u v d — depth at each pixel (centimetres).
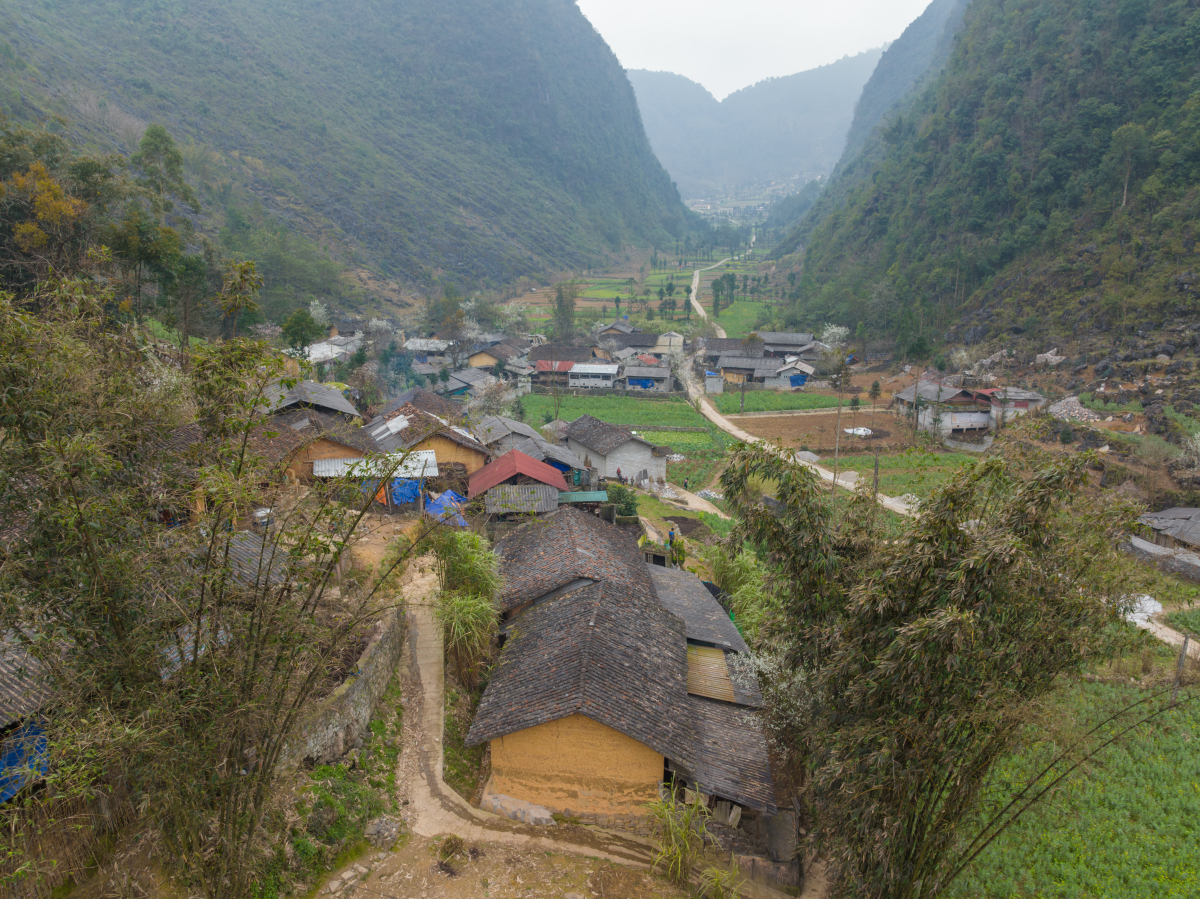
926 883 1420
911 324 9794
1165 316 7131
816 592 1473
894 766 1204
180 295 4366
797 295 13900
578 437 5384
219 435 1050
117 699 931
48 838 1128
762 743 1848
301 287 10775
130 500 987
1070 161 9394
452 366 9100
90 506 877
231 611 1040
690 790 1639
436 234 16188
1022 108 10312
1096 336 7581
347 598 1970
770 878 1620
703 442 6719
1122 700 2659
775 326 12275
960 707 1184
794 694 1880
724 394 8975
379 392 6675
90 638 949
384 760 1727
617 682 1736
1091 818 2033
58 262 3338
